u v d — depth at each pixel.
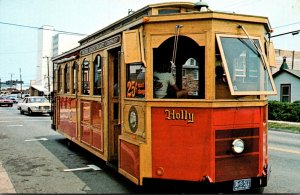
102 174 7.21
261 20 5.33
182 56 5.19
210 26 4.98
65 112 10.66
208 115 4.92
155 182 5.22
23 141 12.07
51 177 6.97
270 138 13.42
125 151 5.86
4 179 6.80
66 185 6.35
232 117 5.06
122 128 6.10
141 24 5.34
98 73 7.55
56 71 12.10
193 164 5.00
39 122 19.61
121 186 6.27
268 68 5.37
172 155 5.12
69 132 10.11
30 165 8.10
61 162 8.46
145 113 5.28
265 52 5.92
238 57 5.11
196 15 5.02
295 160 8.75
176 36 5.11
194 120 5.00
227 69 4.84
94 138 7.74
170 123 5.14
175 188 5.23
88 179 6.79
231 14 5.08
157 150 5.21
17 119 21.72
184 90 5.16
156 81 5.29
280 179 6.84
